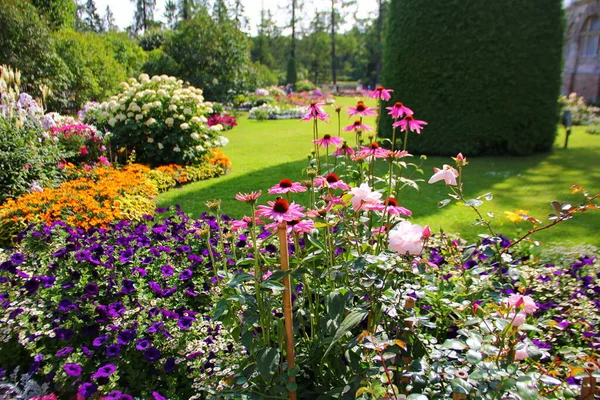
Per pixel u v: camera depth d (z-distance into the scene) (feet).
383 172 19.75
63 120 22.74
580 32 55.67
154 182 17.83
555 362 4.44
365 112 8.39
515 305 3.96
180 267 8.21
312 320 5.09
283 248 4.28
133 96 21.58
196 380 5.49
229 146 30.32
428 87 23.12
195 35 56.13
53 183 15.15
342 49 145.48
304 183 6.05
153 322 6.58
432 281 5.02
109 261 8.07
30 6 36.86
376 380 3.92
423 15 22.53
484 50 21.91
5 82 17.31
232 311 4.76
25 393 5.95
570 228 12.88
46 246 9.16
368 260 4.46
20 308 6.85
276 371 4.48
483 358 4.10
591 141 27.86
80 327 6.70
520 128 22.86
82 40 43.37
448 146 23.40
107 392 5.52
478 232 12.60
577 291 7.02
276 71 146.61
